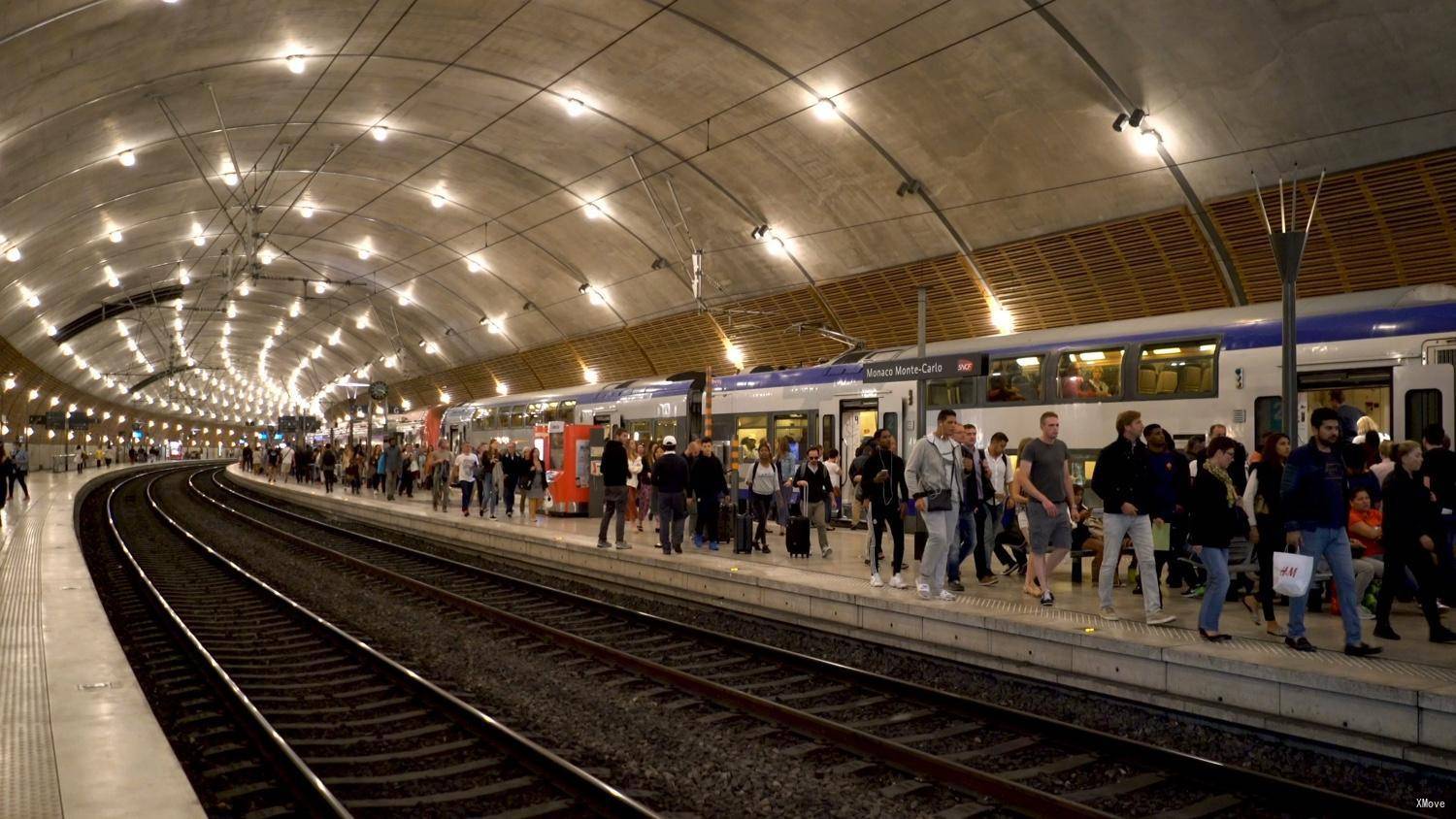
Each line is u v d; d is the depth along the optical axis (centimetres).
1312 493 745
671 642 1077
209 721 771
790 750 673
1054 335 1571
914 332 2627
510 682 898
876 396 1848
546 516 2347
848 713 777
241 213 3453
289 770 614
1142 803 582
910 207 2319
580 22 1972
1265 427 1280
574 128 2544
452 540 2164
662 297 3378
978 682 874
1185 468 905
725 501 1659
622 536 1584
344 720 783
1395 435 1166
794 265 2795
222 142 2633
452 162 2958
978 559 1159
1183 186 1861
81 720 612
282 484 4697
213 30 1884
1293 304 1009
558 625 1197
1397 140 1564
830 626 1085
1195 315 1408
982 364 1165
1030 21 1647
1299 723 677
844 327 2822
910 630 998
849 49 1877
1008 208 2161
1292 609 765
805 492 1439
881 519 1133
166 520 2869
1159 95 1697
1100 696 805
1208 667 742
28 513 2473
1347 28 1434
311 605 1373
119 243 3494
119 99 2108
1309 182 1703
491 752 676
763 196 2570
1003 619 902
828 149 2264
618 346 3853
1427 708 621
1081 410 1490
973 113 1939
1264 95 1606
